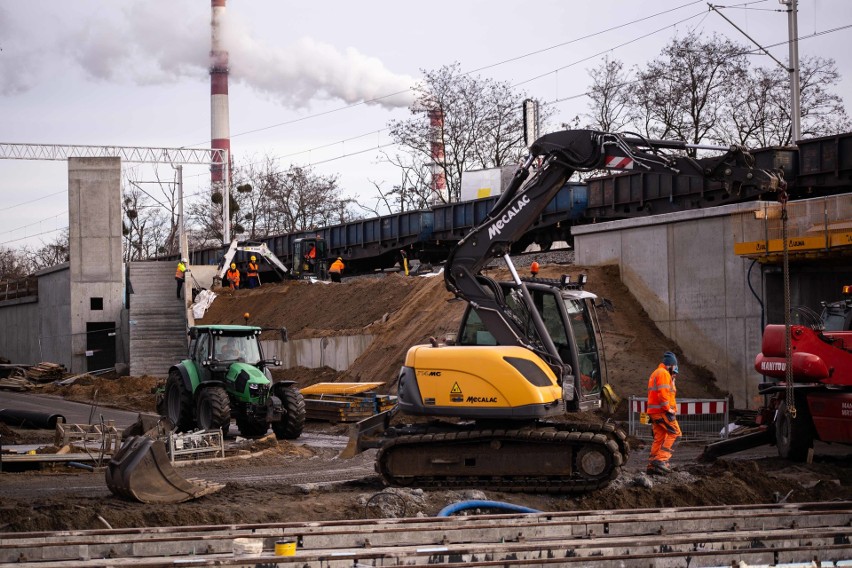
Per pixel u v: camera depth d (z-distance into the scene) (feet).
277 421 73.15
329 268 153.69
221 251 167.73
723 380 79.30
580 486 43.57
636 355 81.92
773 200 88.43
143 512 38.22
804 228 71.82
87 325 168.14
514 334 46.37
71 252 167.94
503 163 163.73
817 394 53.62
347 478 51.90
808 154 86.79
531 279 49.32
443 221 129.18
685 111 138.21
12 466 57.98
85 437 61.98
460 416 44.32
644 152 43.78
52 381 149.18
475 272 47.42
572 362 46.01
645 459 57.98
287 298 138.92
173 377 75.31
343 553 31.37
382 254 145.28
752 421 68.08
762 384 57.06
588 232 94.79
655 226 86.69
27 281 200.54
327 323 118.73
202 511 38.81
